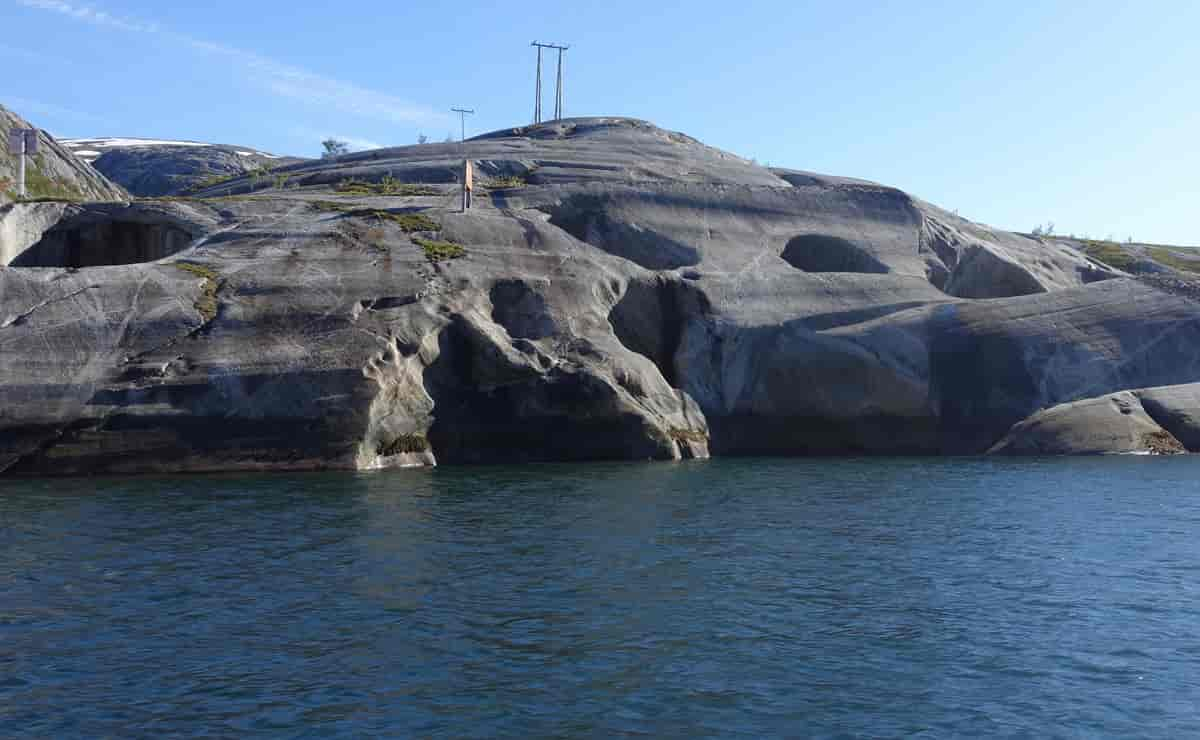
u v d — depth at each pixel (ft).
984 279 217.97
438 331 148.77
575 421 151.64
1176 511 103.55
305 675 52.54
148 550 80.28
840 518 98.58
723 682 52.42
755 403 173.58
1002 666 55.31
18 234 167.94
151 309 140.56
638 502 107.34
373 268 156.66
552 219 198.90
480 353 150.20
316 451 134.21
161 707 48.34
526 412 150.41
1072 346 180.14
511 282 162.30
